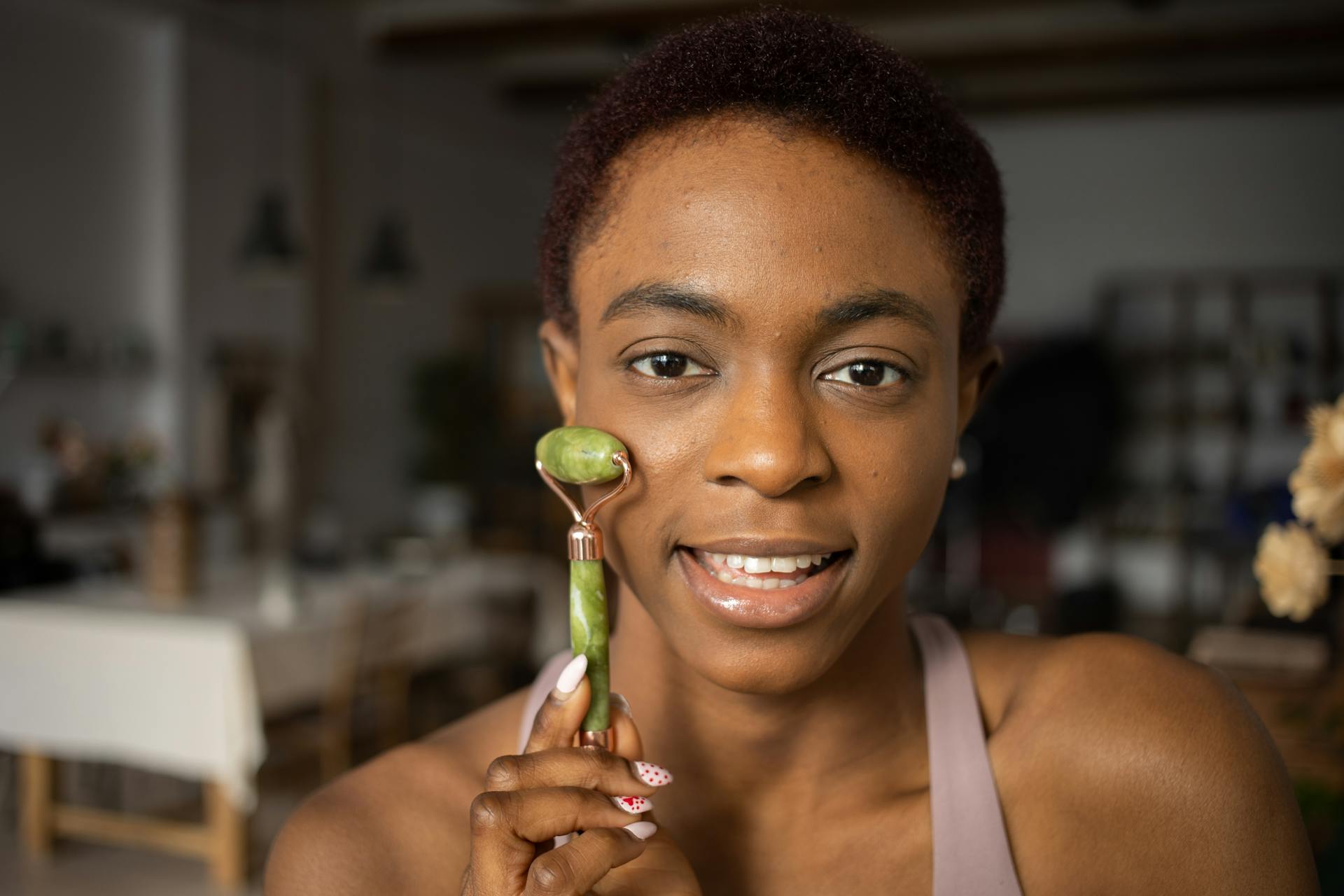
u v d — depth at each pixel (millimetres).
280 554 3645
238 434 6395
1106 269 8406
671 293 553
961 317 655
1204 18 6867
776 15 619
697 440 564
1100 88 7992
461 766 715
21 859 3258
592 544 589
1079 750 690
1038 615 7020
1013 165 8609
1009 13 6762
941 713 707
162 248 6125
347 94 7391
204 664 3008
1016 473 7523
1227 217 8125
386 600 3697
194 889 3057
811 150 556
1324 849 1121
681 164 564
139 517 5398
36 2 5523
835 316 550
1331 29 6652
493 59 8430
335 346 7391
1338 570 911
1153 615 7906
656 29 6852
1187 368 8133
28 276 5523
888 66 603
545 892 518
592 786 562
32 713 3209
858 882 666
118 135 5961
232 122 6469
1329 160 7902
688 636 587
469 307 8812
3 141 5406
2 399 5398
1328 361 7859
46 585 3979
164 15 6023
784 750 668
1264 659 1670
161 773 4109
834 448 563
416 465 7961
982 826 665
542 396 8820
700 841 673
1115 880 667
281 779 3871
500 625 4203
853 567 582
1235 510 6020
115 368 5812
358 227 7605
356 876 651
